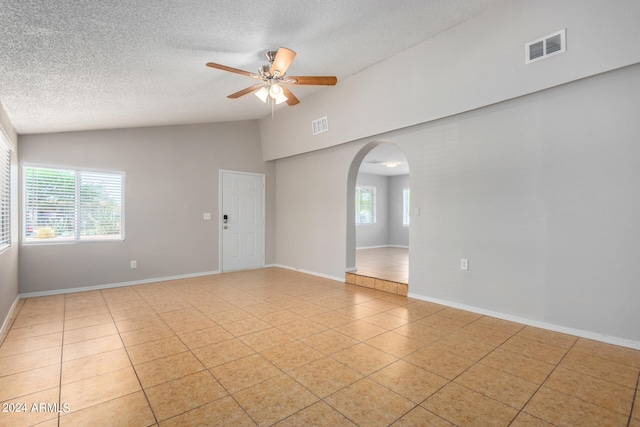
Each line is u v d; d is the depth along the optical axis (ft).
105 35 7.30
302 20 8.79
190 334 9.72
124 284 15.98
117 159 15.78
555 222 9.86
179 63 9.70
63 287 14.35
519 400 6.30
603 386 6.79
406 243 32.24
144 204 16.61
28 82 8.75
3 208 10.75
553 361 7.89
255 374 7.32
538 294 10.23
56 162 14.08
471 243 11.84
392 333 9.76
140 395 6.48
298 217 20.13
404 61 12.07
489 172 11.30
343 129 15.57
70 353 8.39
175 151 17.65
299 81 10.41
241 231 20.38
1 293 9.66
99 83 9.78
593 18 8.21
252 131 20.84
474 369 7.52
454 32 10.63
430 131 13.04
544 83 9.30
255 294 14.46
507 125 10.82
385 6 8.79
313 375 7.27
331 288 15.61
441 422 5.64
